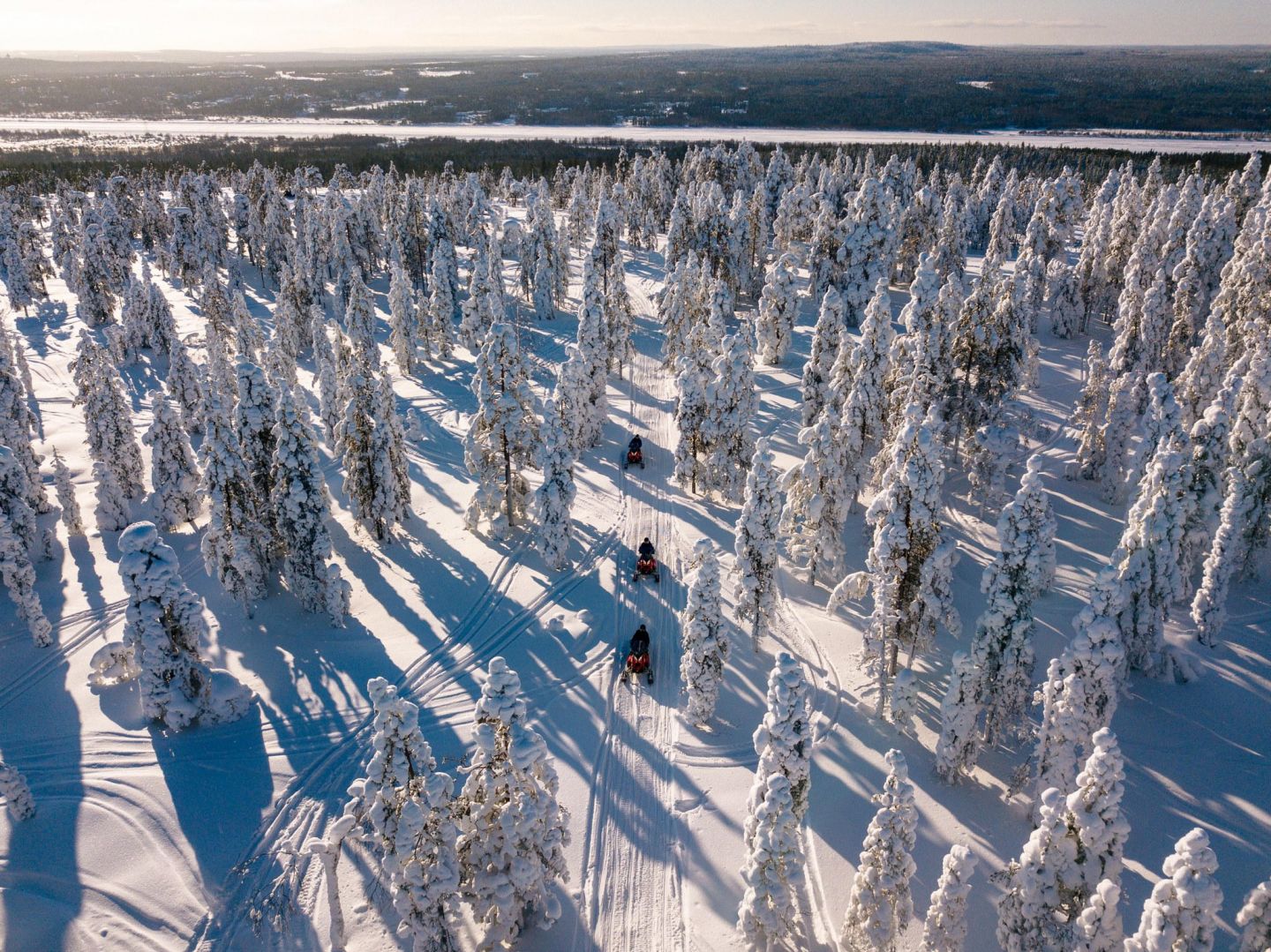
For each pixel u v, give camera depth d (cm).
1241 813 2139
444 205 8375
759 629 2783
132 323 6512
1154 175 8031
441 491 4159
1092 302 6775
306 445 2828
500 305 6456
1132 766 2312
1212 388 3794
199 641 2650
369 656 2852
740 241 7362
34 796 2262
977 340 3653
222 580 3011
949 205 7831
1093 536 3544
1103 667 1867
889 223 6544
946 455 3969
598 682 2728
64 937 1867
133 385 6059
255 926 1873
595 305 4944
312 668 2788
